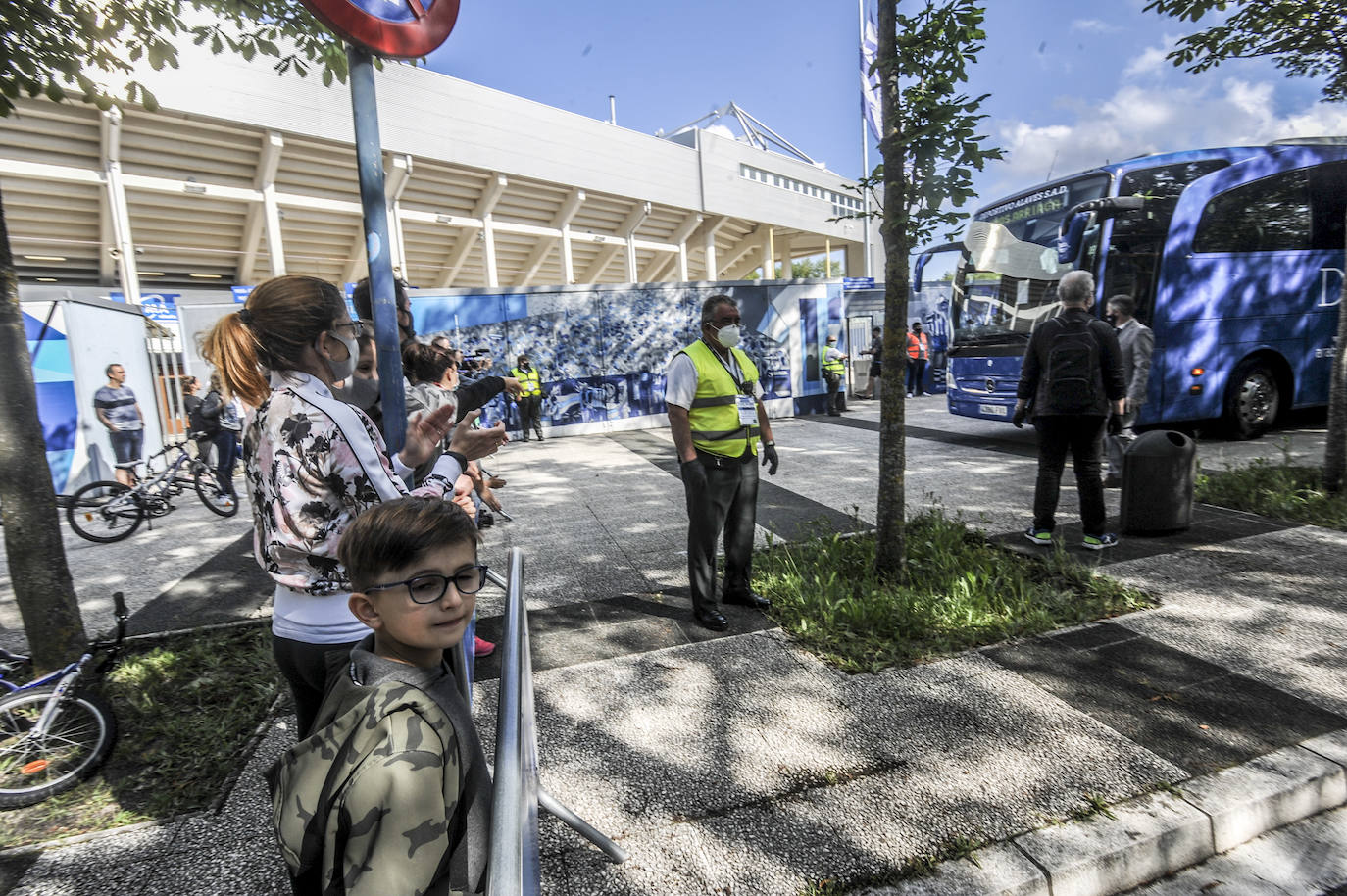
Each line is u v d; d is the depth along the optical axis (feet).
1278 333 31.81
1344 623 13.12
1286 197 31.94
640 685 11.96
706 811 8.77
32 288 32.68
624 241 93.61
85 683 10.64
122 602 11.38
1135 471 18.43
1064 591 15.03
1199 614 13.82
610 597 16.20
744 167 106.42
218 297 58.90
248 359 5.97
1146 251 29.63
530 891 3.50
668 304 48.57
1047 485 17.60
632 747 10.16
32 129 49.67
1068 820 8.36
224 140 56.65
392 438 9.47
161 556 22.77
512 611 6.36
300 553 5.78
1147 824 8.23
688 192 94.89
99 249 63.93
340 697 3.80
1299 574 15.51
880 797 8.89
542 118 76.13
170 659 13.61
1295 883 8.02
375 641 4.20
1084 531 17.75
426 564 3.91
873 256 139.23
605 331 47.11
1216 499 21.38
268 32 15.25
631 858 8.03
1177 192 30.17
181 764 10.43
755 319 50.70
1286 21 20.70
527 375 43.16
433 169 69.62
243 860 8.45
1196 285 30.22
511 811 3.64
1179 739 9.85
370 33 8.95
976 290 35.86
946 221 14.20
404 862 3.31
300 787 3.56
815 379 53.16
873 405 57.98
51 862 8.51
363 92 9.20
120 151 53.93
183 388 40.24
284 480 5.71
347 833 3.35
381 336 9.39
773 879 7.67
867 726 10.46
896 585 15.37
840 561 17.01
